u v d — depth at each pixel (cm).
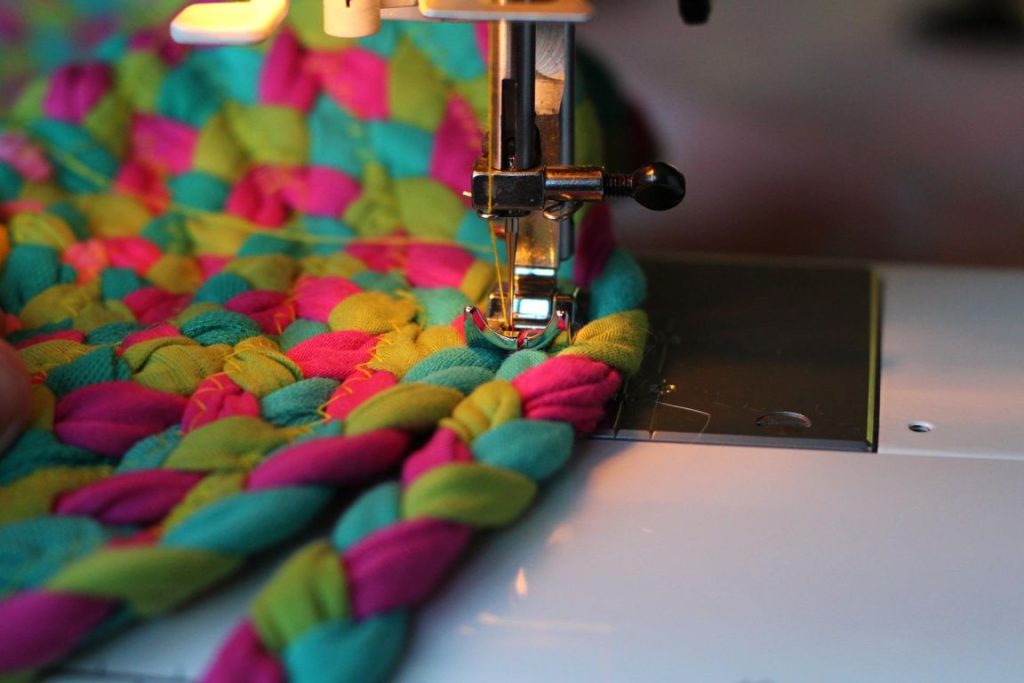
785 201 127
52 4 111
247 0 63
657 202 60
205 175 85
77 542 51
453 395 61
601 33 130
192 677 49
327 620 48
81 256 79
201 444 57
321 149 85
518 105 59
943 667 50
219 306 72
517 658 50
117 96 88
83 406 61
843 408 69
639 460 64
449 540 52
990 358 74
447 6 54
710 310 80
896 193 128
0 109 108
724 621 52
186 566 49
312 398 62
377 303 72
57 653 47
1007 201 127
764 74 128
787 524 59
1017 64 127
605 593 54
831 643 51
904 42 128
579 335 68
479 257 80
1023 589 54
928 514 59
